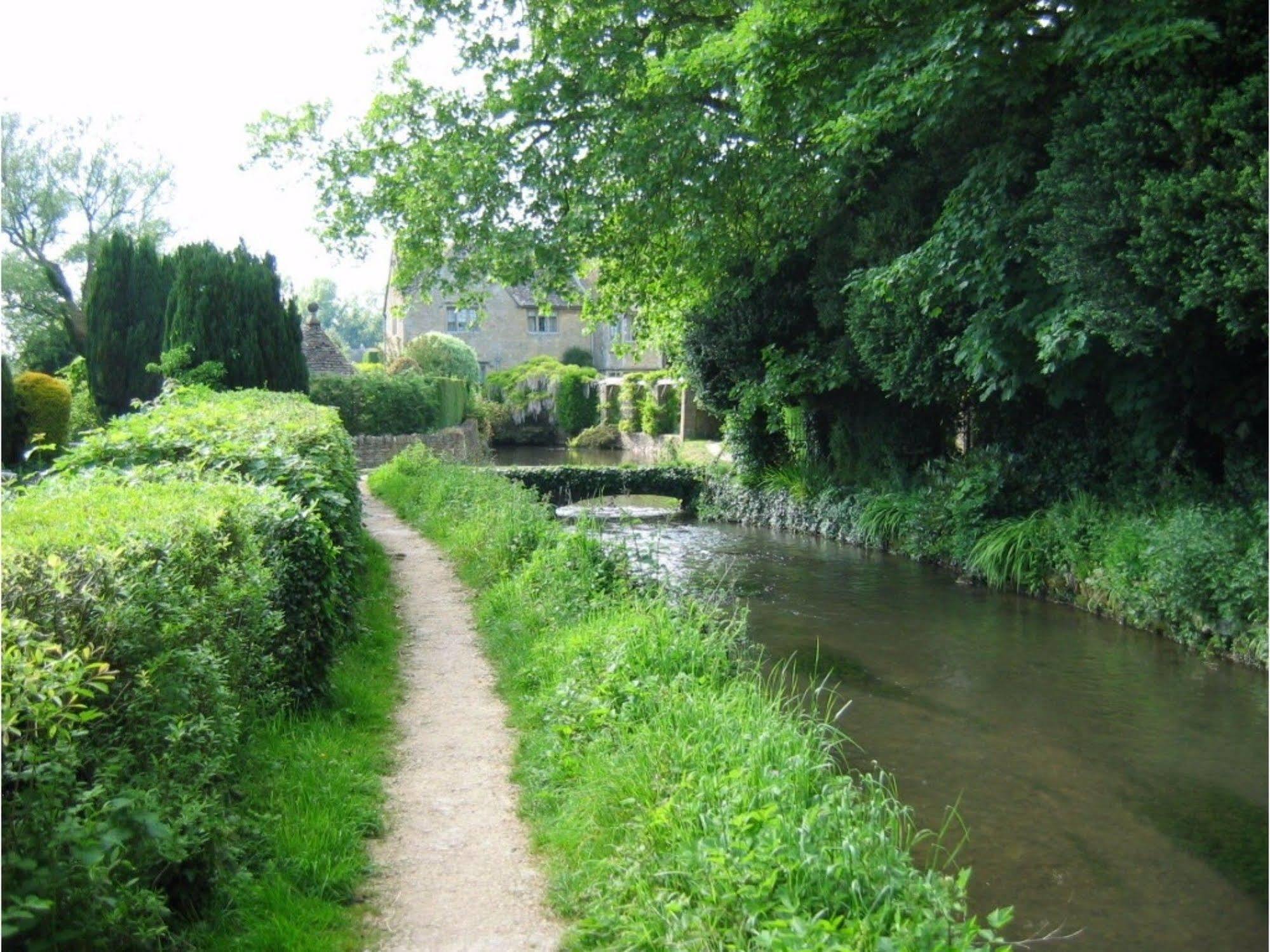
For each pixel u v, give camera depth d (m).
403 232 18.09
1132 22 9.04
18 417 16.86
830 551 16.42
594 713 5.70
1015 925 4.88
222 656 4.50
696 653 6.56
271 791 4.75
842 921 3.25
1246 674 9.06
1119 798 6.39
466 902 4.09
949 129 12.54
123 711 3.52
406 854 4.52
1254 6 8.97
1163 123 9.22
